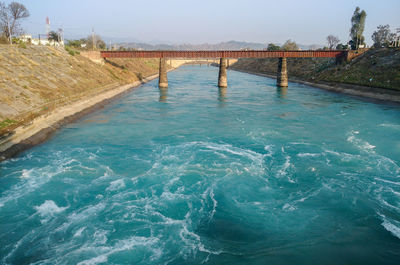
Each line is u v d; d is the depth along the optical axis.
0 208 24.38
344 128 48.41
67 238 20.98
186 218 23.41
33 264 18.50
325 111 62.28
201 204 25.36
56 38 137.12
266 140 42.09
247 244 20.55
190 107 67.19
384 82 79.75
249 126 49.78
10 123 41.44
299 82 122.62
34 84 59.62
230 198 26.38
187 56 102.44
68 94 64.62
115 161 34.34
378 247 20.08
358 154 36.34
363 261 18.81
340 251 19.72
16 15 116.75
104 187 28.09
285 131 46.69
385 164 33.25
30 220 22.94
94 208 24.61
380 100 73.31
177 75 171.00
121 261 18.81
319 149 38.19
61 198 26.11
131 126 49.72
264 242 20.73
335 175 30.67
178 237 21.17
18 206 24.75
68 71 79.38
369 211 24.23
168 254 19.50
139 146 39.56
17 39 95.50
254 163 33.66
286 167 32.66
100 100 70.88
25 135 39.53
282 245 20.38
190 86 110.25
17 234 21.31
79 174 30.75
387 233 21.53
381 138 42.97
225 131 46.75
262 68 182.38
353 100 76.19
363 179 29.73
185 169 32.06
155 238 21.05
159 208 24.69
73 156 35.69
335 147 39.00
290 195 26.94
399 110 62.44
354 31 136.88
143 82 121.19
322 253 19.52
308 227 22.33
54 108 53.12
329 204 25.34
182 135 44.56
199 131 46.78
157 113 60.41
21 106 48.41
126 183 28.92
